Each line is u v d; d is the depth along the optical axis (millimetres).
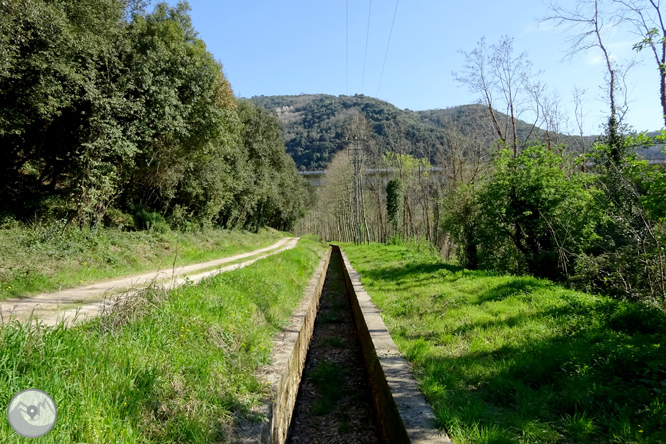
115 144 13938
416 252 23453
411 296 9883
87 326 4309
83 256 11461
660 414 3287
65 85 12070
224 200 28875
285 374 5105
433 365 4957
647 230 7777
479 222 16188
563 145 15047
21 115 11195
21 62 10320
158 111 15273
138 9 16781
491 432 3217
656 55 8539
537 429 3283
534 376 4344
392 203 36562
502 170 15039
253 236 37156
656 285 7988
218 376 4117
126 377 3168
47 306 6676
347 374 7434
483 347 5512
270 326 6973
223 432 3309
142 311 4844
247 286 8328
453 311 7699
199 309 5750
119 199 19469
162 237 18031
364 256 23531
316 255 26875
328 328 10953
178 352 4211
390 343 6199
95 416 2600
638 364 4270
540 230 14016
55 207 14133
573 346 4965
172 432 2949
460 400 3896
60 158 14648
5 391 2447
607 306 6578
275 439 4109
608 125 13188
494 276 11344
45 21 10461
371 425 5504
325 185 60281
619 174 8297
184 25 18203
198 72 17406
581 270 10227
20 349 2953
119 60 13805
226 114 20391
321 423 5656
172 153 19156
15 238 10383
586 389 3861
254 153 39156
